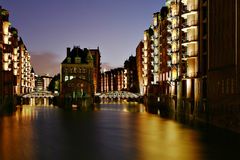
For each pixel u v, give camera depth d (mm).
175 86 85500
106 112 90562
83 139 38062
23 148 31875
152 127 49656
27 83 177125
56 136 40406
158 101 111125
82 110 101562
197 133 41844
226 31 46969
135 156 28203
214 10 52750
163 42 103188
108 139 37969
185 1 73562
